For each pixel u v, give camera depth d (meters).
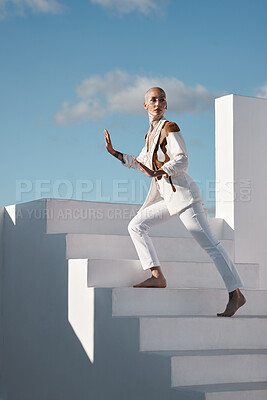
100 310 4.98
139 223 5.10
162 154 4.94
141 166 4.69
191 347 4.71
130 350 4.64
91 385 5.03
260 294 5.38
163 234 6.27
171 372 4.27
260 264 6.66
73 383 5.27
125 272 5.27
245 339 4.91
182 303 5.10
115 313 4.86
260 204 6.73
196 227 4.88
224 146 6.73
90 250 5.57
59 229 5.88
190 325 4.72
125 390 4.66
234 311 4.91
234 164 6.62
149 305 4.98
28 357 6.00
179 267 5.41
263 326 4.99
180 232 6.37
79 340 5.21
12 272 6.43
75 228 5.95
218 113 6.85
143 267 5.11
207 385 4.35
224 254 4.89
